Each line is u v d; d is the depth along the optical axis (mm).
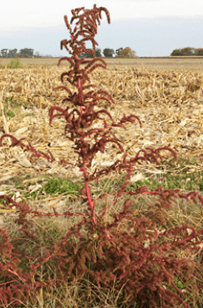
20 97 8422
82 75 1787
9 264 1984
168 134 5609
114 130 5805
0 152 4926
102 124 6270
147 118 6746
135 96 8773
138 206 3352
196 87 8844
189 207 3348
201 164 4438
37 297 2020
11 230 2992
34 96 9102
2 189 3916
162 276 1957
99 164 4500
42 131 5840
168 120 6414
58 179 4137
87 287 2242
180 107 7285
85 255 1996
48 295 2092
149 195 3547
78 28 1804
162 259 2072
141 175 4094
